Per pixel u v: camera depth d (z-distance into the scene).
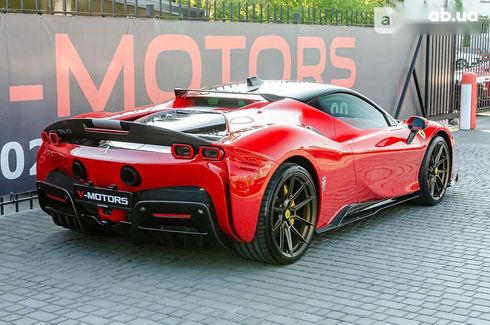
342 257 5.42
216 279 4.90
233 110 5.61
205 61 9.01
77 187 5.23
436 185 7.20
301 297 4.57
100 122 5.03
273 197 5.00
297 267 5.18
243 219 4.84
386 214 6.76
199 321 4.17
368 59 11.93
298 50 10.50
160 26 8.36
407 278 4.94
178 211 4.82
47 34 7.14
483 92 16.55
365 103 6.41
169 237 5.00
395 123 6.69
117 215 5.12
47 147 5.46
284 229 5.21
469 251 5.59
